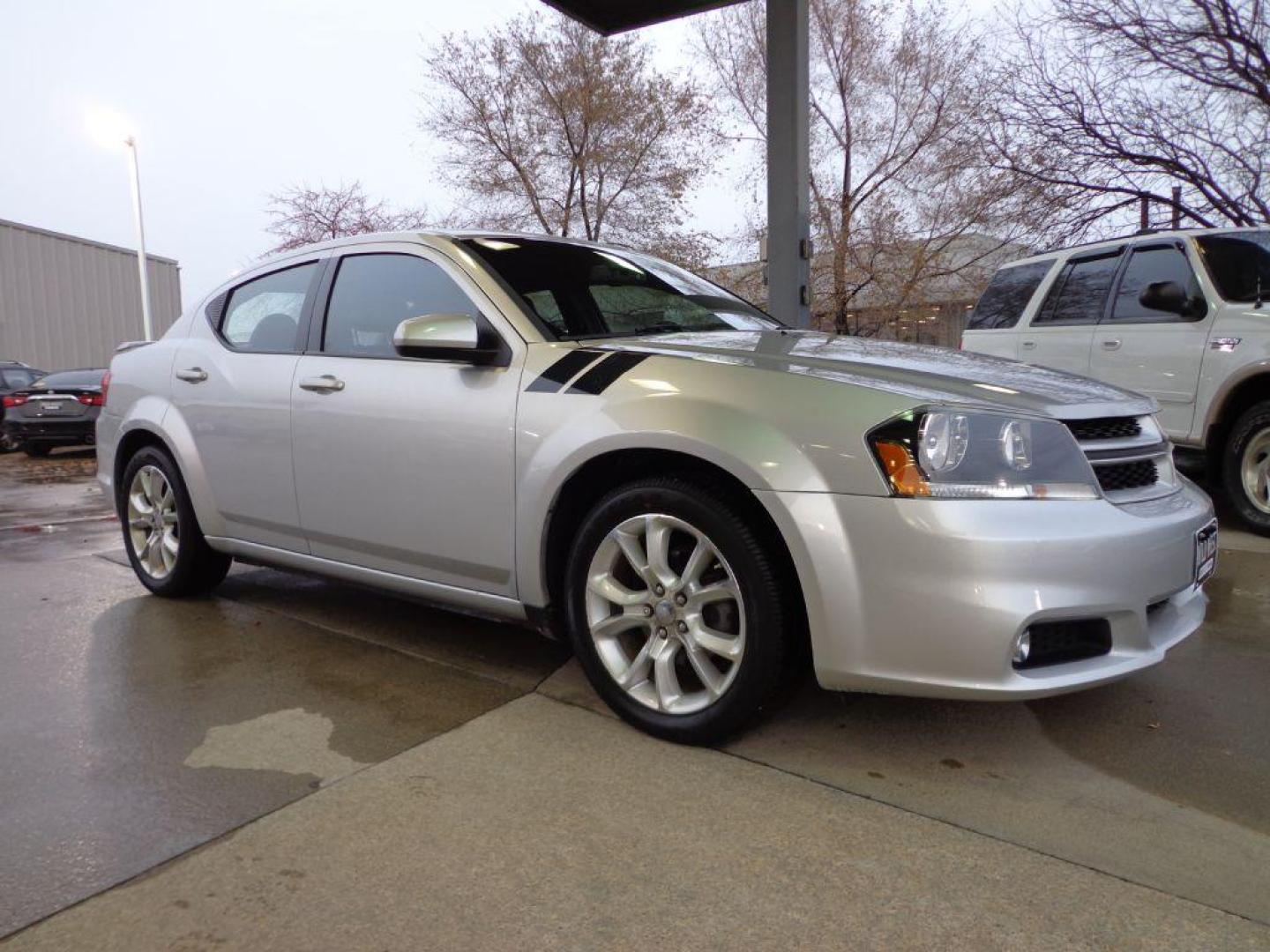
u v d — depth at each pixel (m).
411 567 3.28
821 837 2.18
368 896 1.95
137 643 3.64
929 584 2.28
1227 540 5.33
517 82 21.39
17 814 2.29
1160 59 12.51
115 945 1.80
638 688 2.76
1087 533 2.34
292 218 22.34
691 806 2.32
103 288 25.14
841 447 2.38
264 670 3.31
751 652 2.50
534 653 3.48
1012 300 7.27
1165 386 5.84
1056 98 13.62
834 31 21.05
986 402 2.44
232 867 2.06
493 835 2.19
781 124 7.55
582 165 21.55
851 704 2.96
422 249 3.39
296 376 3.55
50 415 13.49
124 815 2.28
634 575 2.88
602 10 8.47
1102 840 2.17
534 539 2.87
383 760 2.58
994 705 2.96
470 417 3.00
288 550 3.71
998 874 2.03
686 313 3.53
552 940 1.82
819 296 21.59
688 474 2.62
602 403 2.73
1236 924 1.86
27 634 3.77
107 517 7.40
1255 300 5.43
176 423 4.03
